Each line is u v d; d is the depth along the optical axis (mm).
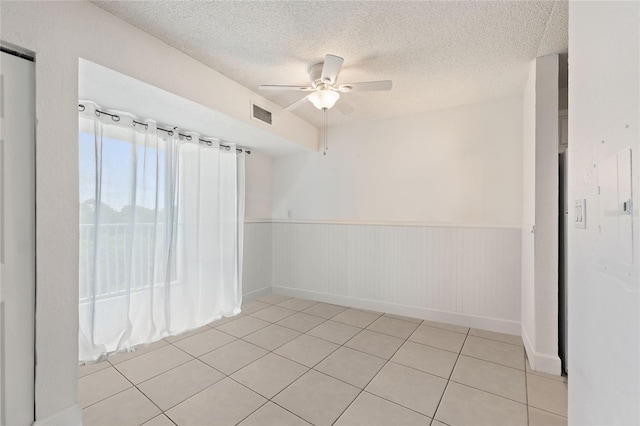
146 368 2166
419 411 1703
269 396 1841
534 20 1742
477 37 1924
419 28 1838
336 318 3238
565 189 2129
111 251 2359
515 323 2793
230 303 3344
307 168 4039
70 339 1512
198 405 1753
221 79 2449
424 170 3266
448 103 3025
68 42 1515
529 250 2363
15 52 1361
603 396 801
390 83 2178
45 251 1435
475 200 3002
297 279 4086
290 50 2096
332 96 2350
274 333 2826
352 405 1758
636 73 638
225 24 1809
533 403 1771
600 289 827
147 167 2619
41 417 1414
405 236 3340
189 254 2967
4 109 1335
